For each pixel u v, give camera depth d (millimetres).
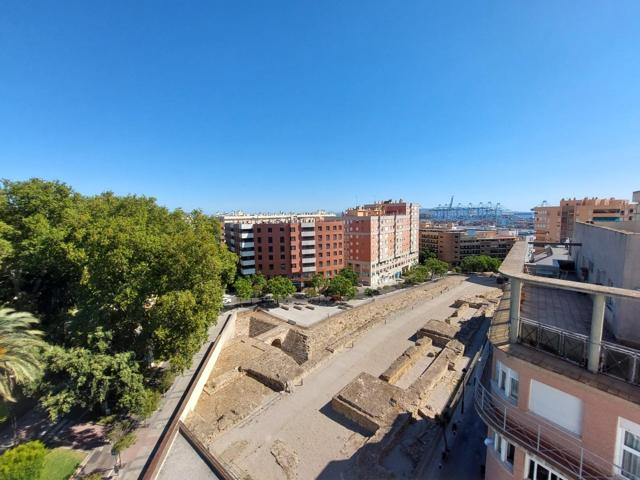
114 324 28188
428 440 24469
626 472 9344
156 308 27281
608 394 9211
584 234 18281
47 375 24188
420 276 90625
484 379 26062
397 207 115375
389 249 102000
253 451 24750
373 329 52344
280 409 29922
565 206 84000
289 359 38375
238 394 32000
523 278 11188
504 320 13570
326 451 24672
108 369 23328
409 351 40188
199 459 18359
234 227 84875
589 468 9969
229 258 43594
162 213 47062
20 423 25719
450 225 156375
